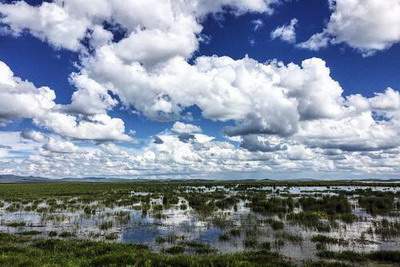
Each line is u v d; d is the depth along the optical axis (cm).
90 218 3575
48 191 8369
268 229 2797
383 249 2142
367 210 3825
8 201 5647
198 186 11469
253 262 1792
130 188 10012
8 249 2059
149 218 3509
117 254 1844
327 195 5797
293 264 1812
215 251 2114
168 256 1862
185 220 3350
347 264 1816
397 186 9956
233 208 4231
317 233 2620
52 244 2248
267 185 11069
